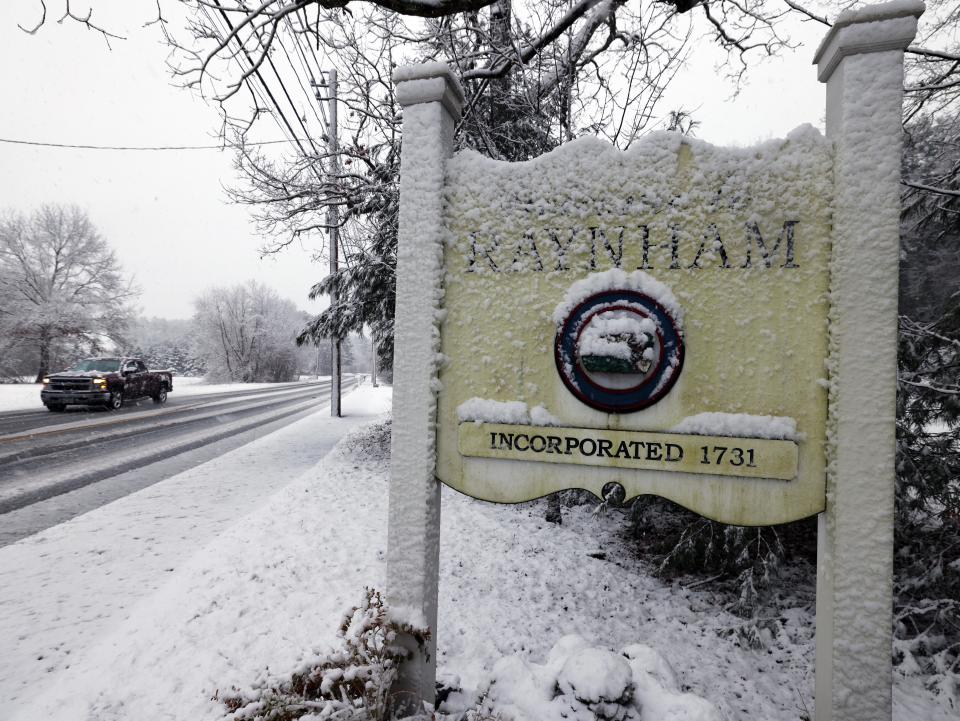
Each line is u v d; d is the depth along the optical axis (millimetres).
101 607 4055
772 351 2105
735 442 2105
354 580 4551
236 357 58500
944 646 3834
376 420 17031
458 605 4430
